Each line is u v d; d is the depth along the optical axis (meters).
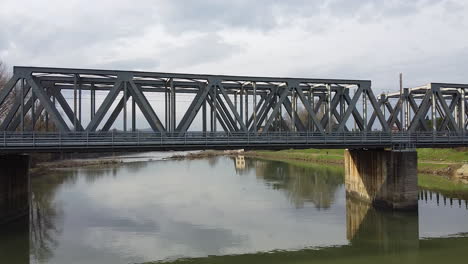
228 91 35.44
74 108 27.31
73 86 29.36
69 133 26.31
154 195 42.28
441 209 33.50
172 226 28.72
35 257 22.20
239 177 59.50
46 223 29.77
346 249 23.75
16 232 27.38
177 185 50.47
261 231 27.42
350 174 40.00
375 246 24.38
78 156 112.31
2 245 24.53
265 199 39.56
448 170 52.34
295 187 47.78
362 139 32.91
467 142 35.22
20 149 24.80
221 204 36.94
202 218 31.17
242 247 23.94
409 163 31.91
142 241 25.08
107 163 87.50
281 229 27.97
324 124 36.09
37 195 42.25
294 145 31.23
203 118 31.48
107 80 29.86
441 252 23.19
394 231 27.39
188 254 22.69
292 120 32.75
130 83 28.38
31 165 66.75
